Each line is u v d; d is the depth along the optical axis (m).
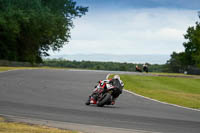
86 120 30.02
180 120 33.75
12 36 177.12
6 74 88.88
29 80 75.12
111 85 40.97
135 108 41.78
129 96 56.88
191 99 60.59
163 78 128.75
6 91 52.44
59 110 35.22
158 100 55.75
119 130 26.39
